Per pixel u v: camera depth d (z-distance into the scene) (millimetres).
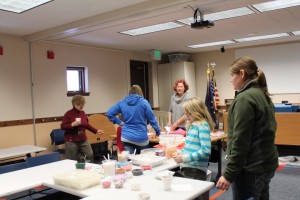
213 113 6898
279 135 5223
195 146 2389
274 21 4969
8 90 5016
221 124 7008
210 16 4492
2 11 3795
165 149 2766
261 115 1738
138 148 3287
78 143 4363
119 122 3473
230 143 1824
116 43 6316
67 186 2055
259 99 1745
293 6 4160
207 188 1944
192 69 8312
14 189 2092
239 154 1713
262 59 7539
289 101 7250
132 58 7590
